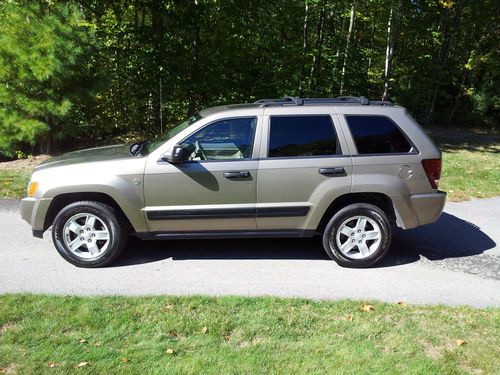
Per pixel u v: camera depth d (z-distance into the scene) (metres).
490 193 8.84
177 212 4.91
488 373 3.19
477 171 10.81
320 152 4.95
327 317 3.92
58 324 3.66
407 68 20.44
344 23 18.59
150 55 12.41
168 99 13.68
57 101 10.44
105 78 11.05
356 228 5.08
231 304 4.10
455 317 3.99
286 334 3.63
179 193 4.88
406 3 17.31
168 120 14.47
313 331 3.68
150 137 14.16
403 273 5.04
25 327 3.60
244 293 4.43
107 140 13.79
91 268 4.99
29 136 10.33
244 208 4.93
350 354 3.35
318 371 3.14
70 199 5.02
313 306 4.12
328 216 5.14
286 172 4.89
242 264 5.19
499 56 20.16
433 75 20.58
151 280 4.71
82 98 10.77
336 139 4.96
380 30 19.02
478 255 5.64
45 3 11.04
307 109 5.00
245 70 13.75
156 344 3.42
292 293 4.46
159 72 12.53
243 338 3.55
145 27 12.74
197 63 12.79
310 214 4.99
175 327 3.66
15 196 7.82
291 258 5.39
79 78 10.62
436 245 5.97
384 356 3.34
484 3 18.81
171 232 5.04
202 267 5.08
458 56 21.16
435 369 3.21
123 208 4.85
